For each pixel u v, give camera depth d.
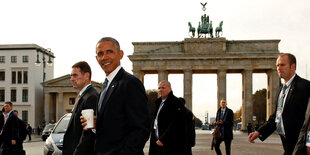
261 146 37.91
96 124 7.28
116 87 7.20
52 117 112.00
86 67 9.64
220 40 95.19
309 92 9.12
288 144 9.20
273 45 94.75
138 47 97.50
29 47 108.62
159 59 95.94
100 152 6.97
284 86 9.70
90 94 9.06
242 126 97.62
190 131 13.55
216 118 20.89
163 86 13.02
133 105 6.95
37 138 67.75
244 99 94.12
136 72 96.62
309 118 7.09
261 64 94.06
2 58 109.81
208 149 33.72
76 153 7.84
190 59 95.56
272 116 10.14
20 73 108.94
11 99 108.69
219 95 94.31
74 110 9.15
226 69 94.88
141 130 6.79
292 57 9.55
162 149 12.67
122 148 6.76
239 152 30.14
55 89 108.56
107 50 7.41
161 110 12.86
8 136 18.23
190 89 95.00
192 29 98.94
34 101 107.56
